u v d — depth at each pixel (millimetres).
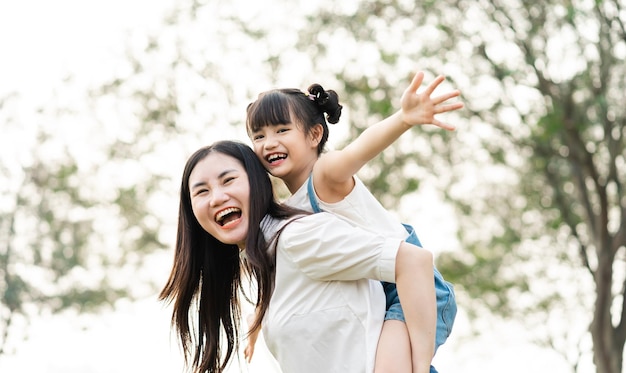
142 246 18219
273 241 3438
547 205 18047
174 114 17188
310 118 3730
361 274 3322
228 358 3807
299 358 3373
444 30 14258
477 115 14742
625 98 14547
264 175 3574
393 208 16594
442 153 15922
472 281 19000
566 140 14891
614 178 14984
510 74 13891
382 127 3275
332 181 3461
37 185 18531
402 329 3348
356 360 3318
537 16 13969
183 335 3820
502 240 18625
